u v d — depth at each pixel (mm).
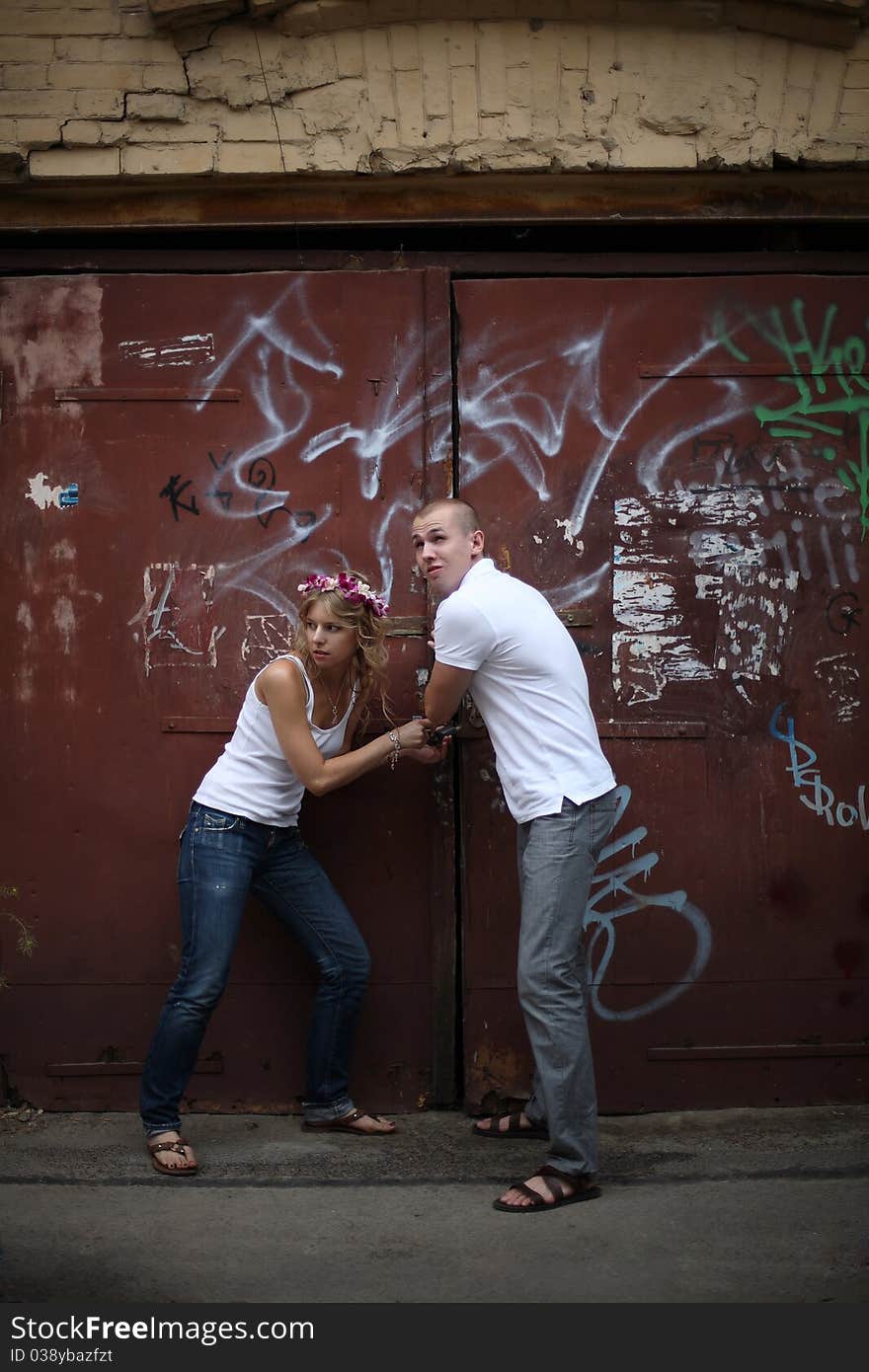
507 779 3367
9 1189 3367
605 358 3812
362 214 3789
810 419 3832
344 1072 3736
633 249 3918
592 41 3678
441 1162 3545
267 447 3801
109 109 3662
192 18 3615
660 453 3818
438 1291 2859
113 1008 3818
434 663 3678
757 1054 3828
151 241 3877
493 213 3795
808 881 3838
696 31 3688
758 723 3832
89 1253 3039
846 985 3840
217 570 3805
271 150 3674
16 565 3803
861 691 3844
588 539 3812
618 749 3820
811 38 3672
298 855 3684
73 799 3807
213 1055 3828
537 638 3322
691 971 3824
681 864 3820
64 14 3662
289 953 3824
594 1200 3311
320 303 3797
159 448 3799
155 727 3809
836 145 3688
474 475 3801
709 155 3684
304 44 3662
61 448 3793
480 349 3803
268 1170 3494
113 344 3791
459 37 3666
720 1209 3246
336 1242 3098
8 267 3832
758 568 3836
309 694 3471
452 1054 3838
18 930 3812
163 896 3811
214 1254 3037
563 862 3260
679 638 3826
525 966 3277
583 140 3680
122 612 3803
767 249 3934
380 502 3799
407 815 3812
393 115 3676
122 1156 3566
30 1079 3826
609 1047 3824
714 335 3820
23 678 3805
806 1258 2988
